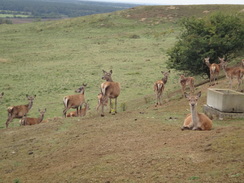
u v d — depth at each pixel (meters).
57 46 79.75
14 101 37.91
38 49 77.12
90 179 10.89
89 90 42.66
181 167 10.77
